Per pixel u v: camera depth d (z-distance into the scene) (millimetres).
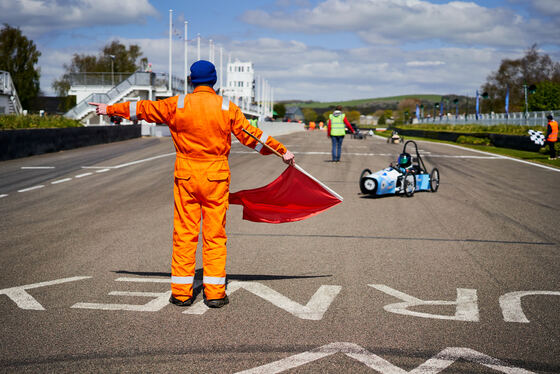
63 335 3816
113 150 23344
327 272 5598
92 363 3355
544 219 8992
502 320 4195
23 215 9008
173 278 4496
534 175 16391
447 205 10461
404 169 11586
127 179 13875
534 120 39719
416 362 3395
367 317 4230
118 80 52312
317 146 31250
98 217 8820
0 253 6387
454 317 4250
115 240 7105
